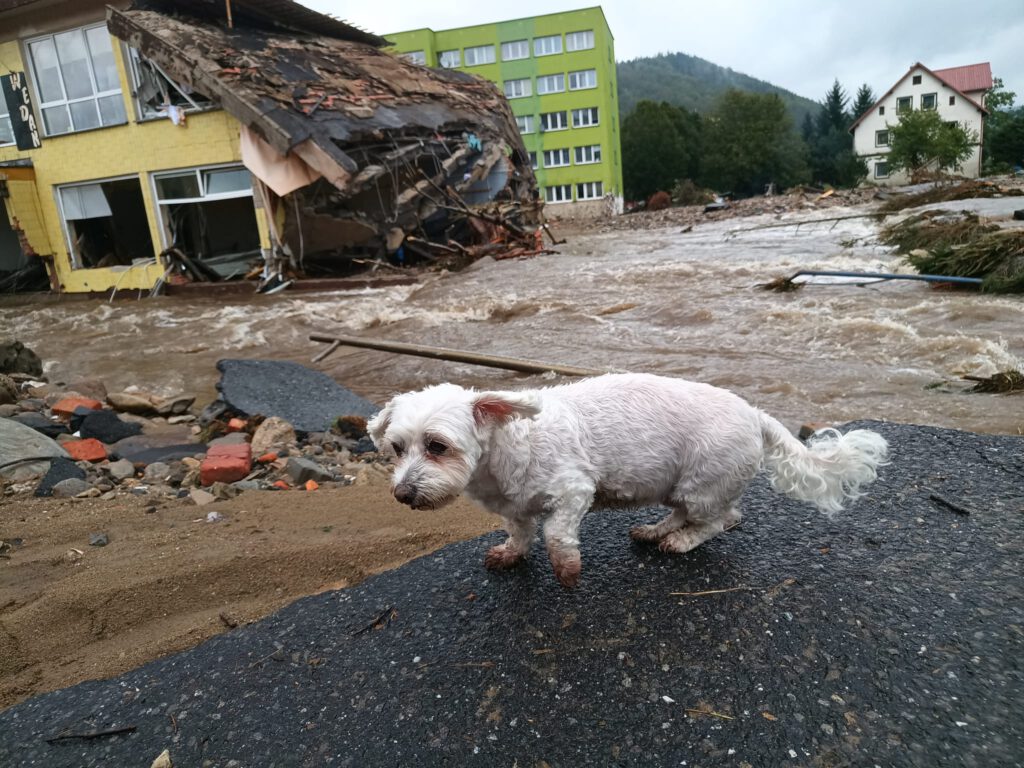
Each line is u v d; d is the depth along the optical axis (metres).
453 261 19.20
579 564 3.10
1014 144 68.25
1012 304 9.55
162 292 18.92
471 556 3.72
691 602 3.14
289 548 4.03
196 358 11.28
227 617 3.41
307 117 17.06
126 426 7.09
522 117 59.41
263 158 16.97
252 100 16.42
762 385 7.38
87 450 6.09
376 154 18.66
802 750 2.31
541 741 2.45
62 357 12.08
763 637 2.87
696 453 3.29
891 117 76.38
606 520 4.05
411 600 3.36
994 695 2.46
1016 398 6.31
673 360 8.59
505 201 25.14
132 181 21.09
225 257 19.58
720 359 8.48
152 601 3.61
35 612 3.50
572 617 3.11
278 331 12.79
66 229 20.22
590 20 56.22
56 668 3.18
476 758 2.40
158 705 2.79
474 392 3.18
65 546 4.25
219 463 5.54
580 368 8.05
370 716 2.64
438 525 4.35
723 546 3.60
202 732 2.63
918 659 2.67
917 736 2.32
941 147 59.12
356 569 3.87
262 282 17.78
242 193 18.19
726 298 11.77
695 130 79.31
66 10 18.47
